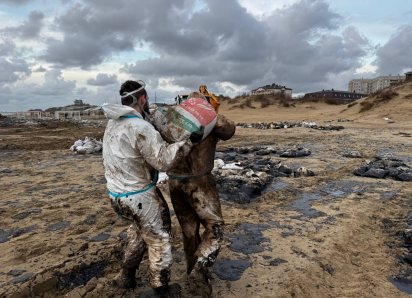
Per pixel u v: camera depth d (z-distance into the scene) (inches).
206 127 108.0
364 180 316.8
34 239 176.4
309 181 314.2
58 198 255.6
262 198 259.0
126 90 110.7
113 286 128.0
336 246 168.4
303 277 136.6
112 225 197.2
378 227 198.1
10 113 2373.3
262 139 713.0
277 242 173.2
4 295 122.3
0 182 311.7
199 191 114.9
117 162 104.4
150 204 106.7
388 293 129.5
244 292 125.2
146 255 152.9
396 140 665.0
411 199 250.8
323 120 1309.1
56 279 133.2
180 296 117.8
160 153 99.0
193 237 124.4
